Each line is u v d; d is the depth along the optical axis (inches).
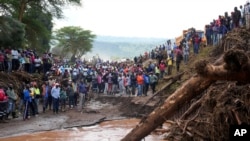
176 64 1005.2
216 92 358.3
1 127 655.1
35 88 799.7
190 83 273.6
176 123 369.7
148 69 1061.8
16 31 1101.7
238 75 230.2
